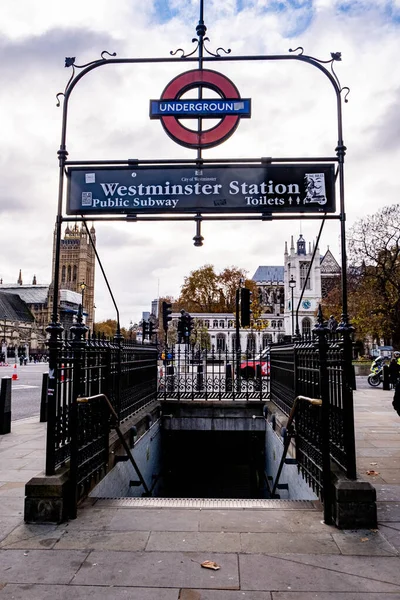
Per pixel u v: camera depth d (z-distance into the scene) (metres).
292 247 97.69
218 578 3.08
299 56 4.96
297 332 7.36
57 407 4.57
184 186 4.86
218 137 4.91
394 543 3.64
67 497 4.19
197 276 96.50
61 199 4.84
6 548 3.56
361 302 38.78
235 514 4.31
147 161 4.88
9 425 8.91
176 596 2.85
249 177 4.85
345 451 4.21
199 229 4.90
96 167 4.92
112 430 6.30
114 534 3.82
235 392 11.44
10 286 122.88
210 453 12.38
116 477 6.13
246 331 73.00
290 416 5.88
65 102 4.97
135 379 8.21
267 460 10.01
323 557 3.39
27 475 5.82
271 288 127.25
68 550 3.51
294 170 4.85
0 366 49.28
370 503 3.96
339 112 4.88
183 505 4.59
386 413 11.45
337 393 4.54
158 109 4.96
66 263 113.94
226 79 4.95
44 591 2.92
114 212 4.87
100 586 2.98
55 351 4.35
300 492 6.00
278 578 3.08
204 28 5.02
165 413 10.95
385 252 38.25
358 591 2.92
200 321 71.06
